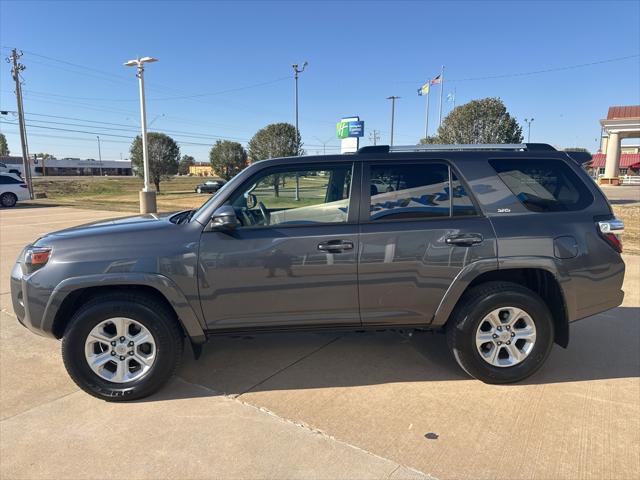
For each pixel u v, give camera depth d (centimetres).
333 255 343
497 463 266
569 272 354
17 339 464
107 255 336
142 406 334
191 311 341
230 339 460
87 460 272
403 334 469
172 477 257
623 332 473
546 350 360
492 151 372
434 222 352
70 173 11750
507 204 358
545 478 254
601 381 368
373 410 325
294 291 346
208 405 334
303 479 254
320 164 360
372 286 349
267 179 357
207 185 3912
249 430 301
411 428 302
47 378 379
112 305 334
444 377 376
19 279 353
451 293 351
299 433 297
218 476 258
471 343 354
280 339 458
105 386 339
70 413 325
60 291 332
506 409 326
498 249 349
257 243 342
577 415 317
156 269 335
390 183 358
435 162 362
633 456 272
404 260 346
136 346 342
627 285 648
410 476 256
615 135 4434
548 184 368
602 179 4500
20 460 272
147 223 368
